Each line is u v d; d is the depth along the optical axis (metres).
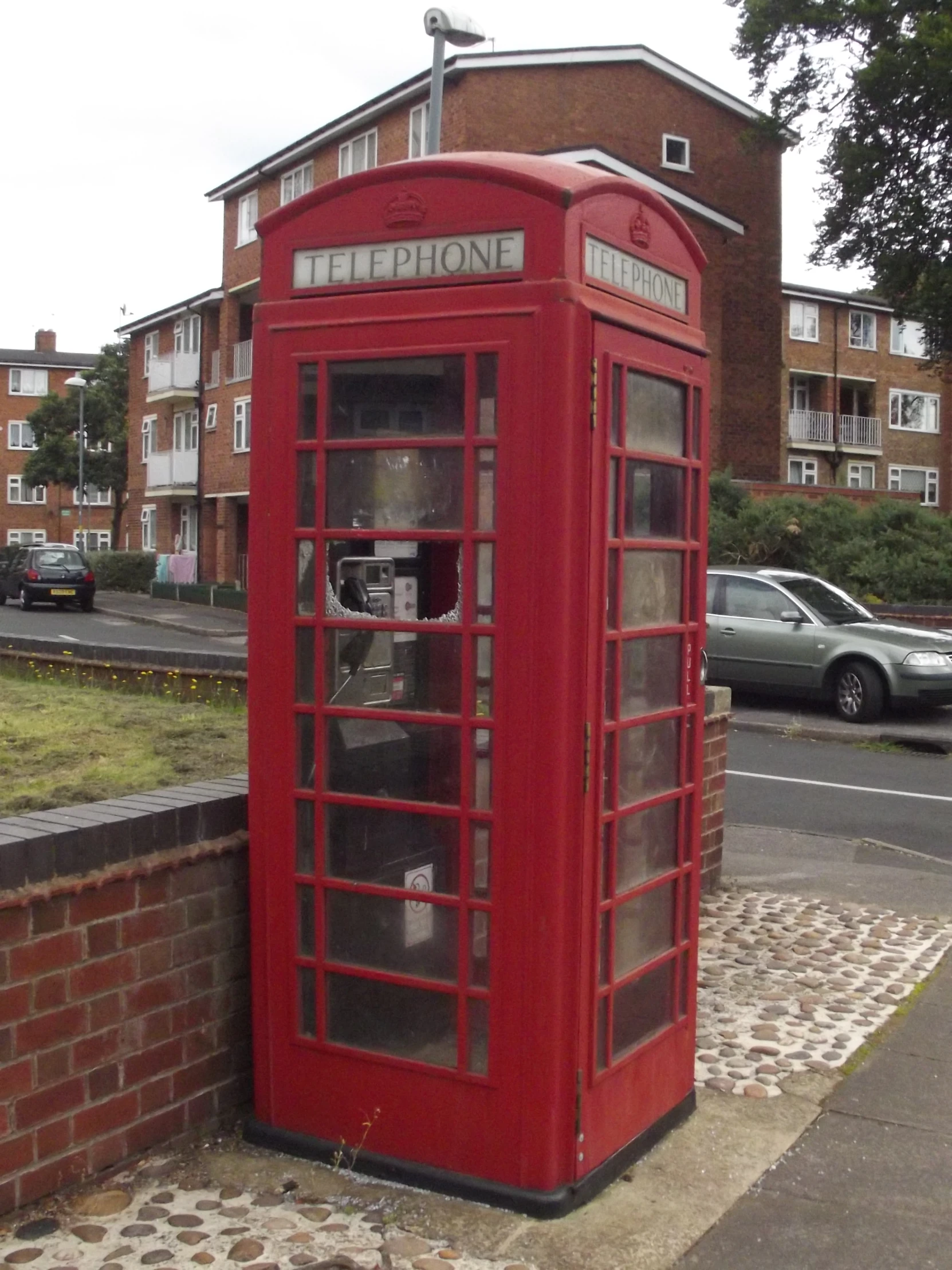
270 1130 3.92
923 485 46.56
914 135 25.48
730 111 32.81
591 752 3.55
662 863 4.11
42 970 3.42
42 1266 3.20
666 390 4.03
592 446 3.51
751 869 7.83
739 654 15.89
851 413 45.75
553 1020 3.53
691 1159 3.97
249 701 3.93
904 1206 3.72
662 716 4.00
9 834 3.41
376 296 3.67
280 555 3.84
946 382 29.27
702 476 4.23
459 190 3.58
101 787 5.17
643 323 3.81
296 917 3.89
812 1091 4.52
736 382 33.84
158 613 32.53
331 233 3.76
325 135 31.98
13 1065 3.36
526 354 3.46
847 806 10.19
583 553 3.50
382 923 3.78
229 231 37.47
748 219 33.69
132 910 3.68
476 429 3.55
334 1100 3.84
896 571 23.77
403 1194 3.66
